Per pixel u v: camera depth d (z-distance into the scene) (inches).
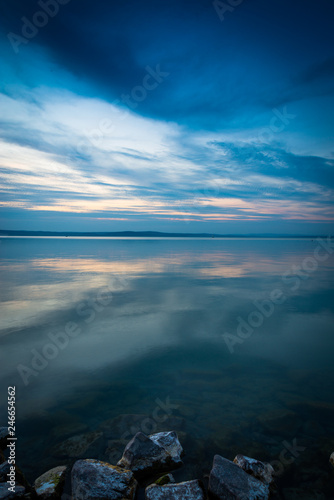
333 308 456.4
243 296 541.3
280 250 2095.2
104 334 332.5
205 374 239.8
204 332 343.0
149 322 379.2
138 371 245.1
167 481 129.0
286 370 248.2
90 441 154.9
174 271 899.4
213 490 122.1
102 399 201.2
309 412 185.9
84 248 2097.7
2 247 2138.3
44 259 1253.7
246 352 286.5
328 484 130.0
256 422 175.2
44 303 472.7
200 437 162.2
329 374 240.7
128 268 965.8
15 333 331.9
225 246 2714.1
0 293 550.0
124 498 118.3
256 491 119.6
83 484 121.4
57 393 208.5
